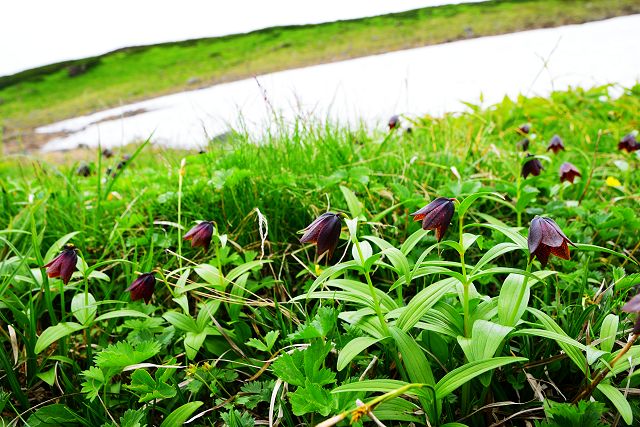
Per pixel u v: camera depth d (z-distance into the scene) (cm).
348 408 29
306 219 59
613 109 109
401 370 34
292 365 32
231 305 44
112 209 65
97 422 37
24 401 38
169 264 53
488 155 76
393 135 83
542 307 41
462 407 33
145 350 36
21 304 44
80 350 46
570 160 82
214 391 37
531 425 33
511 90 146
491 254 31
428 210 30
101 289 54
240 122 69
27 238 57
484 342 30
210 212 61
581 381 35
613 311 40
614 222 52
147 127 147
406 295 48
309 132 72
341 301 45
